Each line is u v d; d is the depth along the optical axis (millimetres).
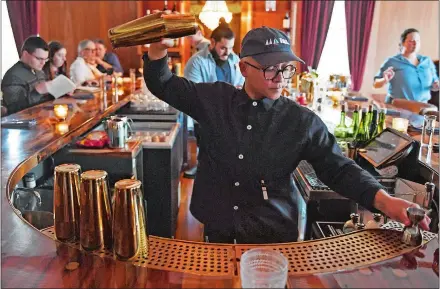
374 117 2385
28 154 1949
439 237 1261
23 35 6398
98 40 5918
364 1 6359
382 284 1027
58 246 1170
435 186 1768
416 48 4652
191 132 6070
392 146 1990
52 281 1007
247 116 1620
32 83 3711
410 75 4672
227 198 1665
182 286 1006
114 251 1131
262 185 1629
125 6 6680
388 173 1985
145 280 1027
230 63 4242
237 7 6762
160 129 3668
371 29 6496
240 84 4355
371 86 6723
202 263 1133
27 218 1632
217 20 4703
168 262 1136
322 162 1602
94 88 4465
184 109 1698
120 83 5027
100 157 2594
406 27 6383
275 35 1495
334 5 6555
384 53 6562
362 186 1445
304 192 2039
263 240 1664
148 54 1577
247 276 921
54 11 6648
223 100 1663
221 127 1636
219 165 1656
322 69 6762
